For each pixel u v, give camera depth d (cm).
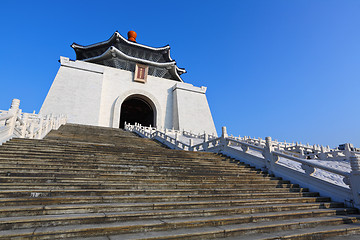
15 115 911
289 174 877
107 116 3388
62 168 615
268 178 875
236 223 455
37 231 335
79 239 338
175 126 3747
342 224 532
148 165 778
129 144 1405
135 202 504
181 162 876
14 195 446
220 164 982
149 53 4862
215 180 730
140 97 3953
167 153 1006
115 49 3753
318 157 1808
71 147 841
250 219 473
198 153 1129
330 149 2216
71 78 3228
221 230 400
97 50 4688
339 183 1065
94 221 392
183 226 411
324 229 472
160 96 3953
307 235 431
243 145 1119
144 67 3888
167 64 4344
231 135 2548
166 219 437
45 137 1234
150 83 3944
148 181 636
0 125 870
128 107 4709
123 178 619
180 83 4028
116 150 916
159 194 562
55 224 371
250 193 665
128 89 3706
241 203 569
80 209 427
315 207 629
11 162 606
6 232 327
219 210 494
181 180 678
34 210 400
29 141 858
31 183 507
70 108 3027
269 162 957
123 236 355
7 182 509
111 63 4438
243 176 832
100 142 1309
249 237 399
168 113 3912
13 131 903
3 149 706
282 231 446
